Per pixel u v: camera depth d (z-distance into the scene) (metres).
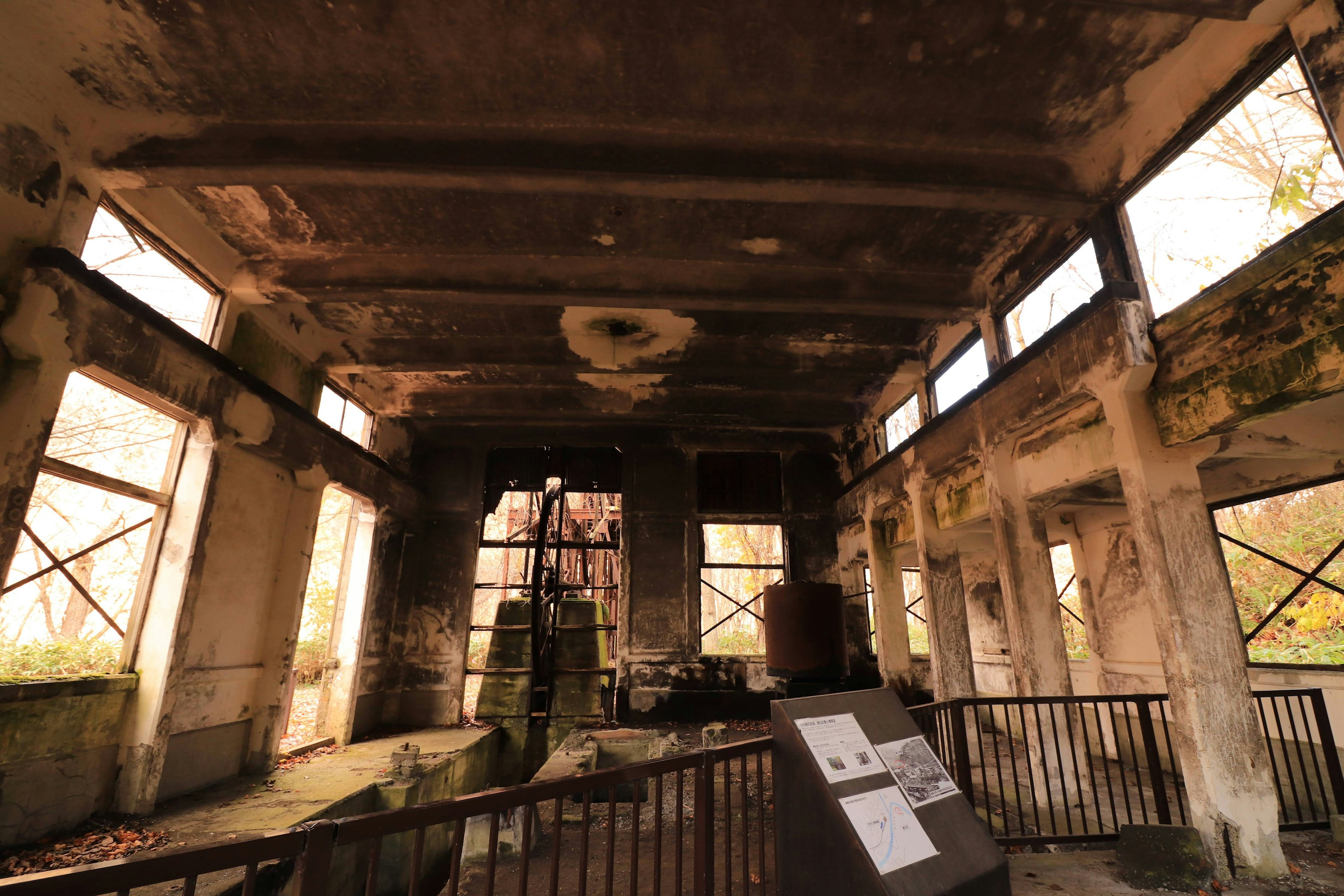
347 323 8.97
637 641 11.77
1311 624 6.59
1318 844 4.94
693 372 10.12
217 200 6.53
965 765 5.06
